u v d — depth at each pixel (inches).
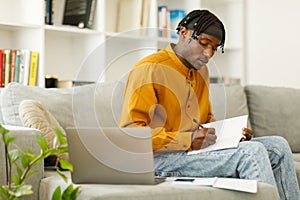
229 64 182.4
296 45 170.6
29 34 137.9
